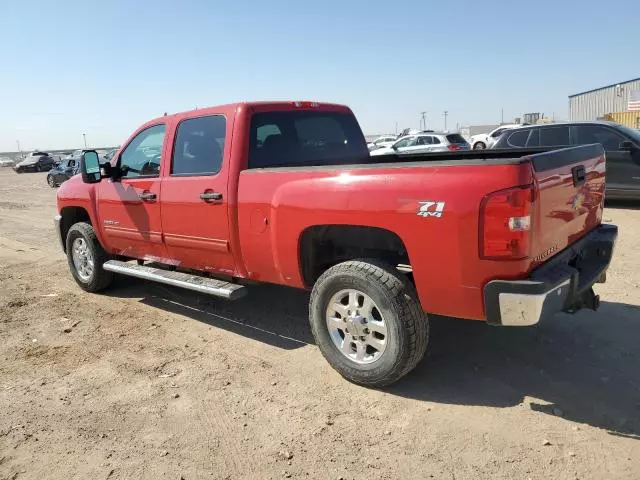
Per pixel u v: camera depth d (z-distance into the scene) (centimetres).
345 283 383
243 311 571
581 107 4584
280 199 415
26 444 338
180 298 627
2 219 1459
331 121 557
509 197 312
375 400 373
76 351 482
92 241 640
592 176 417
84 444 336
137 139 572
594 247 417
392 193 354
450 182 331
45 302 632
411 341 361
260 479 296
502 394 373
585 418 339
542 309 318
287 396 384
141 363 451
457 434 328
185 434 342
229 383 408
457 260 333
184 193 498
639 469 289
